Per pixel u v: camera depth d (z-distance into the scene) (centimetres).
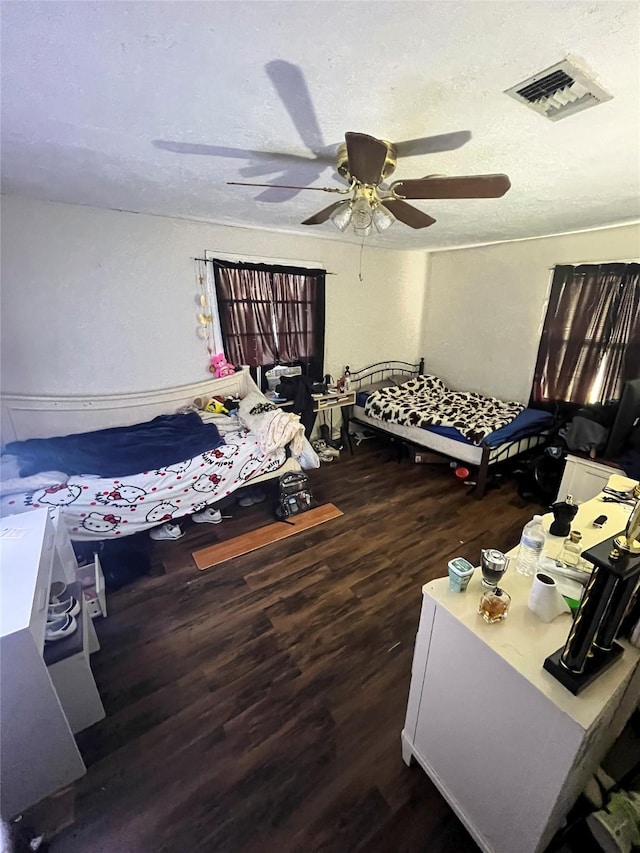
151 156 156
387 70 94
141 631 191
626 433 250
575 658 87
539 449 343
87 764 136
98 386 285
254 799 127
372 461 387
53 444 251
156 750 140
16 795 122
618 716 105
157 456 247
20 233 238
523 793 98
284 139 137
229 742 143
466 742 112
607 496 181
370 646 183
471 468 327
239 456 268
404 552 251
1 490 211
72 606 156
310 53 88
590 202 219
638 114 115
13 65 92
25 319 251
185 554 248
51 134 134
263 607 206
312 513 295
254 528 276
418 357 484
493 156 150
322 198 221
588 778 108
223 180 190
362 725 150
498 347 398
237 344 339
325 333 395
